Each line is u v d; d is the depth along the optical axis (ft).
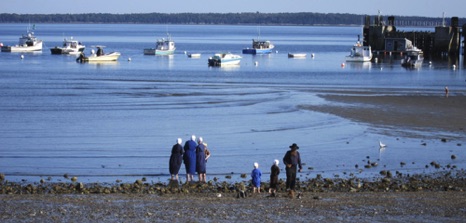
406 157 353.92
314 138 409.08
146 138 406.82
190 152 290.76
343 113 507.30
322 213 222.89
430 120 475.72
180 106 553.23
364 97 608.19
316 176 307.37
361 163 339.77
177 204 234.58
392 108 533.55
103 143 389.60
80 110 522.47
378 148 378.32
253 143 392.88
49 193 261.85
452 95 633.20
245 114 508.53
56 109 526.16
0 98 592.19
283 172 319.27
